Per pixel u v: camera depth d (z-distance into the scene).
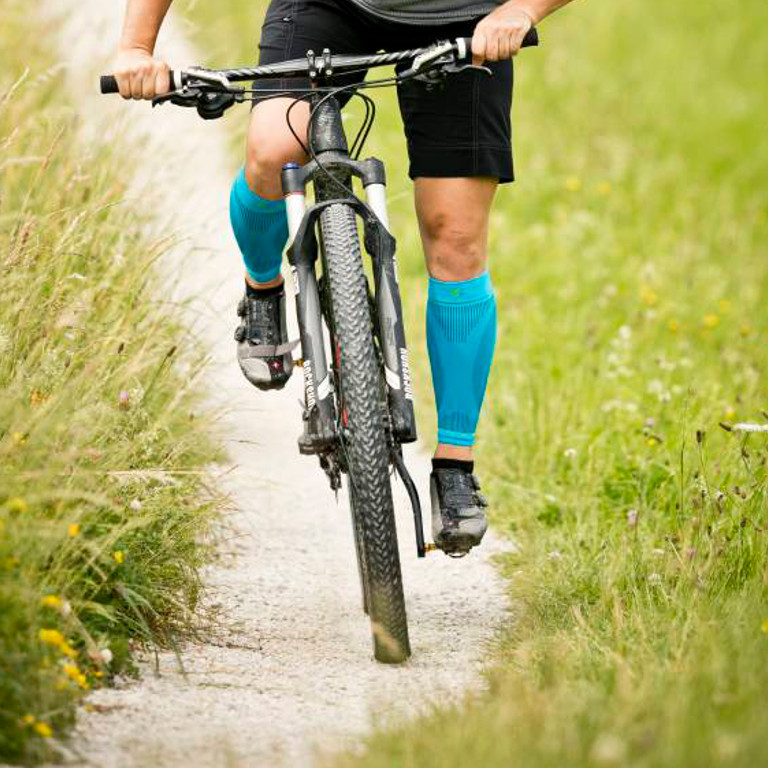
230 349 22.39
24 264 15.27
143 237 19.72
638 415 20.75
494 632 14.11
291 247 12.96
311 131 13.23
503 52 12.84
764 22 59.78
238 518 17.28
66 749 10.62
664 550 15.30
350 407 12.43
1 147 16.70
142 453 14.56
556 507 18.11
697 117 47.44
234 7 43.03
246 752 10.90
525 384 22.33
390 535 12.54
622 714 10.48
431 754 10.16
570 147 42.12
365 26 14.08
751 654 11.70
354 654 13.40
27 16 27.62
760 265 33.12
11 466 12.19
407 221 32.50
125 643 12.44
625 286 29.77
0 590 11.14
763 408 20.48
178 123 28.92
